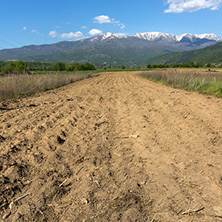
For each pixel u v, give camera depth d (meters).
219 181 2.69
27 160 3.57
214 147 3.77
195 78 14.13
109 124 5.74
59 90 14.91
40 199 2.53
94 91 14.16
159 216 2.13
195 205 2.27
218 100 8.59
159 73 24.14
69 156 3.72
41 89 14.37
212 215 2.10
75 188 2.74
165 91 12.18
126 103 8.97
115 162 3.43
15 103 9.25
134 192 2.54
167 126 5.22
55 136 4.75
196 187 2.60
